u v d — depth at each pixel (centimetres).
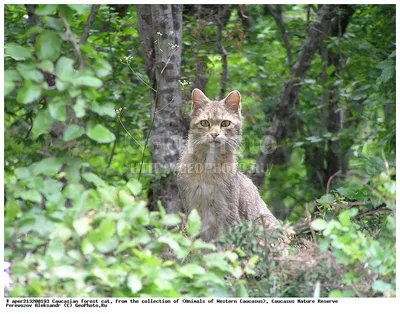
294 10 1361
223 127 797
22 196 504
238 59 1285
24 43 885
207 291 544
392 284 544
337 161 1309
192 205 793
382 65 877
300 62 1169
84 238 513
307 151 1355
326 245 555
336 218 733
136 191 551
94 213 523
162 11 889
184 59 1066
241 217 816
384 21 1159
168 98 908
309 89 1250
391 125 1013
